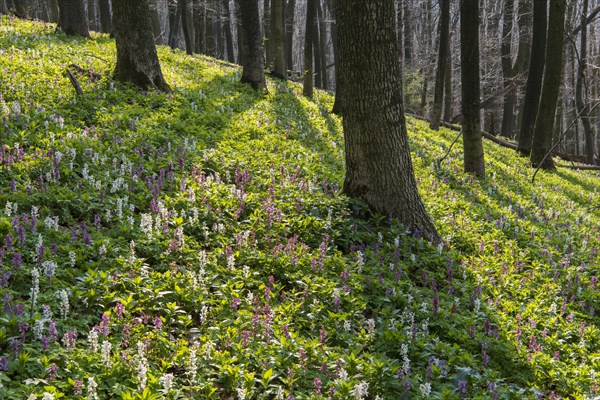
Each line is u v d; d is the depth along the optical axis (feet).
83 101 44.78
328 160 48.34
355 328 23.56
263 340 20.61
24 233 22.07
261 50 77.30
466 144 59.21
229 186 34.73
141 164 33.63
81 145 34.09
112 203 28.40
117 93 50.01
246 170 36.76
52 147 32.86
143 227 26.43
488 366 22.79
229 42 166.30
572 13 128.57
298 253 28.53
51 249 22.89
